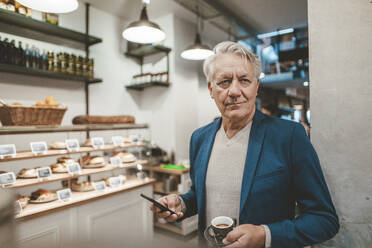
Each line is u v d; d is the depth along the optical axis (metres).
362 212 1.19
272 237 0.77
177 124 3.76
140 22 2.21
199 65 4.32
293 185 0.94
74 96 3.15
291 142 0.94
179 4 3.33
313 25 1.29
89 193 2.26
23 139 2.63
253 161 0.96
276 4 3.42
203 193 1.09
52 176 2.03
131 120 2.81
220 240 0.79
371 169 1.18
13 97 2.57
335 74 1.25
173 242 0.45
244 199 0.93
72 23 3.13
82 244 0.39
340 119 1.24
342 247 1.21
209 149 1.13
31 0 1.70
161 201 1.11
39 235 1.79
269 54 6.33
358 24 1.21
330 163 1.25
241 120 1.04
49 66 2.67
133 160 2.67
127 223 2.49
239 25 4.02
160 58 3.86
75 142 2.24
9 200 0.35
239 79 0.96
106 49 3.59
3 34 2.48
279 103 7.89
